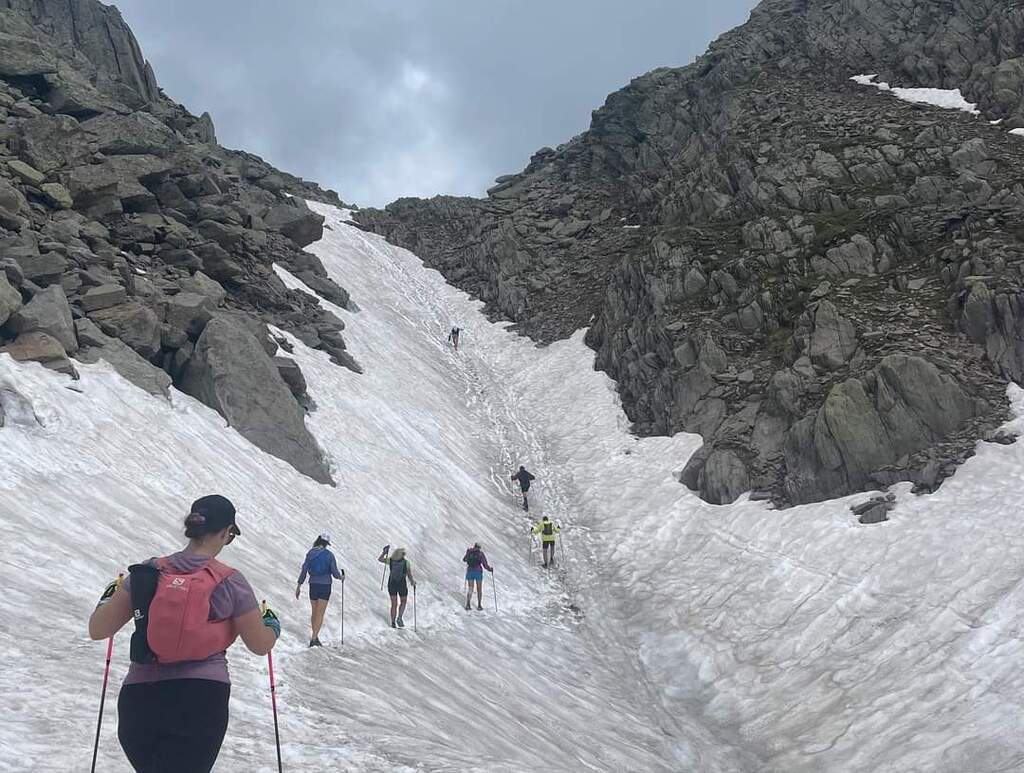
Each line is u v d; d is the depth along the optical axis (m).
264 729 7.93
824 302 28.34
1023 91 41.69
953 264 28.67
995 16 48.91
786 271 33.09
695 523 25.84
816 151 40.91
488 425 37.84
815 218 35.84
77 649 8.66
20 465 13.57
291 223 44.12
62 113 34.34
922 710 14.25
